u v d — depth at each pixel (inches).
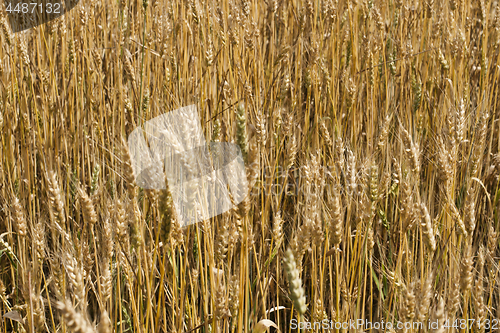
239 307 73.4
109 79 164.7
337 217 77.2
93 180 110.6
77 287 67.1
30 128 136.0
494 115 166.4
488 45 192.1
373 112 154.5
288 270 53.4
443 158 90.7
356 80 156.6
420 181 131.7
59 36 147.3
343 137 140.6
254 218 115.1
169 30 144.5
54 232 78.2
